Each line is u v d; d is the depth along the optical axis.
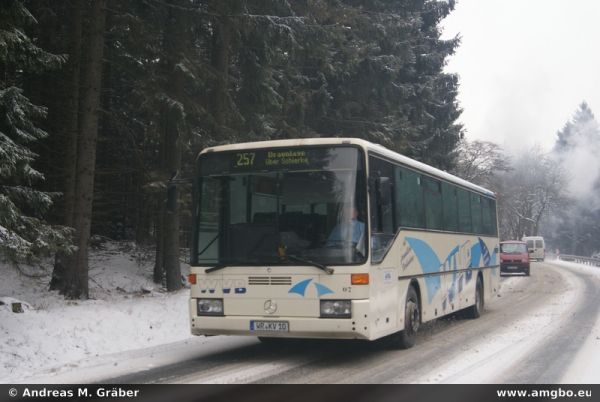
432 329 14.23
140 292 19.98
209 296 9.91
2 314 11.45
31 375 8.99
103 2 16.30
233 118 19.17
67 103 18.98
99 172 20.14
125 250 26.28
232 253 9.87
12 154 11.40
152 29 17.17
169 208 10.52
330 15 20.81
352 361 10.06
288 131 22.67
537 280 33.62
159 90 16.81
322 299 9.34
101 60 16.39
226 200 10.08
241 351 11.10
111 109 23.05
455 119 37.59
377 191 9.62
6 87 12.70
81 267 16.03
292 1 19.33
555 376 8.76
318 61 24.98
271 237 9.73
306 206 9.68
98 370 9.35
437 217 13.62
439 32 36.72
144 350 11.26
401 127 28.25
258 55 19.31
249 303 9.66
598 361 9.88
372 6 27.58
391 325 10.38
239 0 17.19
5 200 11.05
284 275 9.53
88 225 16.20
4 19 11.49
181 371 9.24
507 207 76.69
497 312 18.03
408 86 30.97
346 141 9.75
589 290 25.98
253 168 10.03
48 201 12.48
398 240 10.99
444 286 13.80
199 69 17.67
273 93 19.58
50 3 17.47
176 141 17.08
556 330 13.63
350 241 9.41
